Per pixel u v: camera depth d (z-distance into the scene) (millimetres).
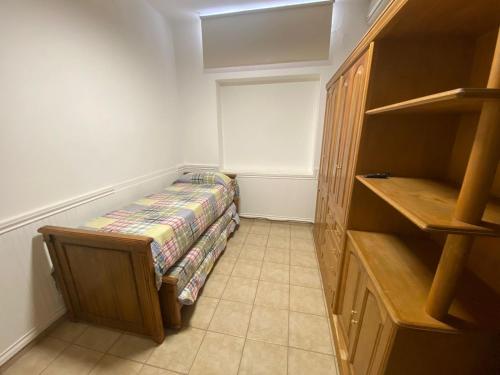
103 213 1991
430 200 873
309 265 2324
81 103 1750
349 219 1386
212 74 2971
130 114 2289
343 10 2484
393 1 891
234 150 3406
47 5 1463
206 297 1873
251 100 3150
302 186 3150
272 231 3064
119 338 1500
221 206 2605
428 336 750
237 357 1385
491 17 882
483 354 760
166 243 1528
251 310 1742
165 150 2926
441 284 721
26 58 1370
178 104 3174
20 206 1382
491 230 610
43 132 1489
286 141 3213
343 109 1647
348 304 1340
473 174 602
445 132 1193
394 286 913
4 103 1279
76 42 1678
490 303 815
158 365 1333
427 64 1120
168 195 2436
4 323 1319
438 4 799
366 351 1008
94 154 1896
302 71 2715
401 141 1234
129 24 2203
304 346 1458
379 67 1144
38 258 1470
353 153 1342
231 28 2695
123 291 1421
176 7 2539
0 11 1236
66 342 1471
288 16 2535
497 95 532
